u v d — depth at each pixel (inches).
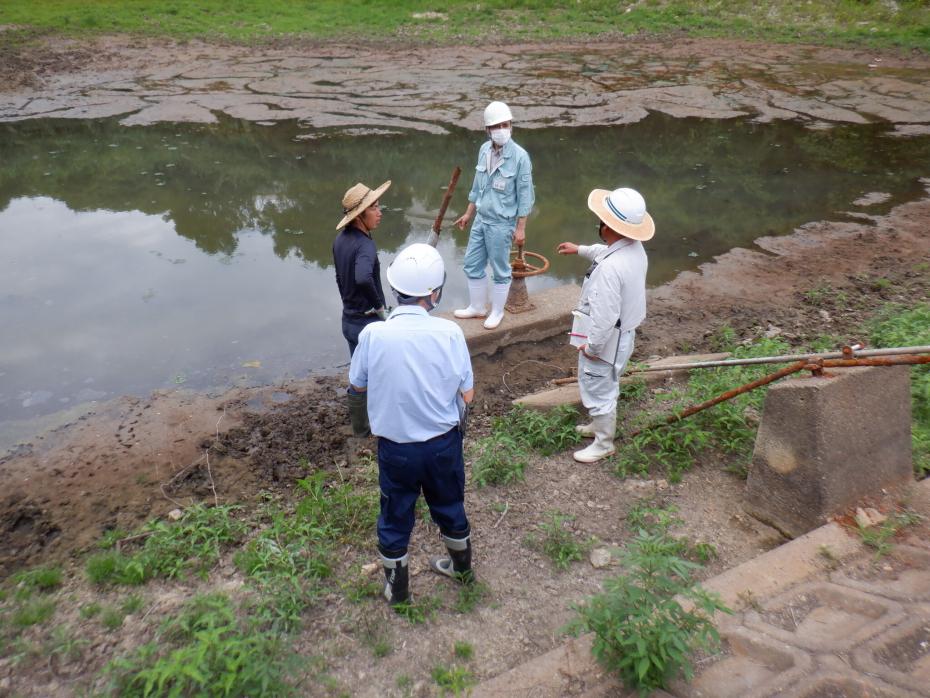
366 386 135.7
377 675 129.6
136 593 151.9
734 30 900.0
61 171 466.3
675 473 185.0
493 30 903.7
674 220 387.2
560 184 439.5
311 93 642.8
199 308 298.8
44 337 275.3
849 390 149.5
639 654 107.0
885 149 501.7
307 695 124.8
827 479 150.4
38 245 359.9
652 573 124.1
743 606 129.1
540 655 132.8
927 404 195.0
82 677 130.2
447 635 138.5
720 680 113.7
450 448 134.5
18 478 198.8
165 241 365.4
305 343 272.8
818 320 279.0
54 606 148.9
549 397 219.5
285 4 1012.5
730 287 312.5
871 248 346.0
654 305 298.8
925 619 118.6
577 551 159.0
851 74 705.6
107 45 813.2
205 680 114.8
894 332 240.5
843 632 120.0
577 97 629.3
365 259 195.2
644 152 499.5
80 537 176.6
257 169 466.6
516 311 266.5
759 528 163.5
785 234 367.6
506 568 156.8
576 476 189.2
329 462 206.5
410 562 159.5
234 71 720.3
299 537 166.4
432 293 131.6
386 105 605.9
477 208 241.8
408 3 1009.5
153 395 238.7
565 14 973.2
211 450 210.7
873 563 138.3
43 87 661.3
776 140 524.7
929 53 769.6
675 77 700.0
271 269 335.0
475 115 575.8
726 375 219.0
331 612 143.9
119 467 203.5
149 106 606.9
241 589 148.4
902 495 157.3
